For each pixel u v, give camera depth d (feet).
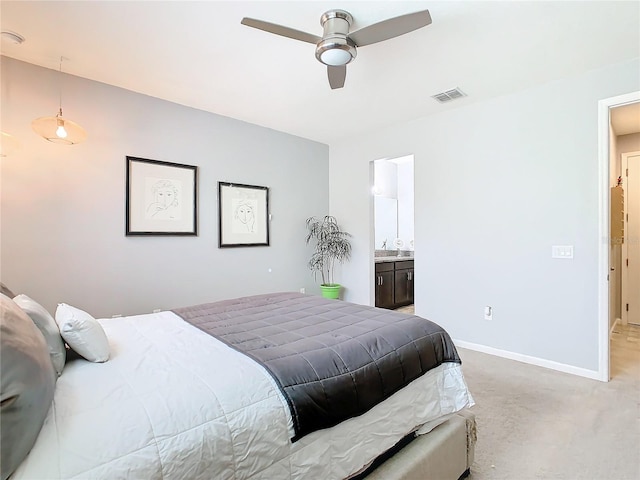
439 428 5.46
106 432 2.84
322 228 15.96
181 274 11.53
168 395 3.41
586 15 6.73
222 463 3.14
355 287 15.44
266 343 5.08
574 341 9.41
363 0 6.33
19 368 2.62
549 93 9.75
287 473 3.57
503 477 5.43
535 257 10.09
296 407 3.75
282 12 6.70
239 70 9.09
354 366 4.61
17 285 8.66
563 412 7.30
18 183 8.70
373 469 4.58
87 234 9.66
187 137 11.64
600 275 8.96
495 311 10.93
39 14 6.77
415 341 5.65
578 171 9.30
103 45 7.93
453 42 7.68
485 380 8.95
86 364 4.26
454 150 11.85
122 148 10.26
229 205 12.78
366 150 14.80
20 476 2.38
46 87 9.02
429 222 12.57
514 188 10.47
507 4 6.42
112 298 10.09
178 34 7.47
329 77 7.70
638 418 7.03
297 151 15.08
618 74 8.66
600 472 5.47
